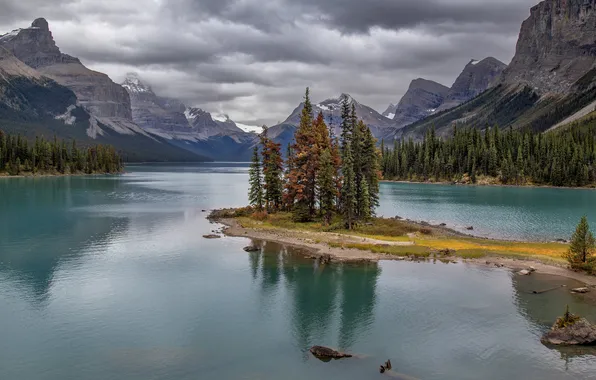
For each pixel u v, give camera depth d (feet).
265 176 325.62
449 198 476.13
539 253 206.59
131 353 110.11
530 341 116.78
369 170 300.81
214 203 430.61
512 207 396.37
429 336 120.37
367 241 231.71
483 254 203.21
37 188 545.44
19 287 159.12
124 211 360.07
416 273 177.99
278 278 172.55
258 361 106.52
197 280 169.89
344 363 105.50
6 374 99.96
